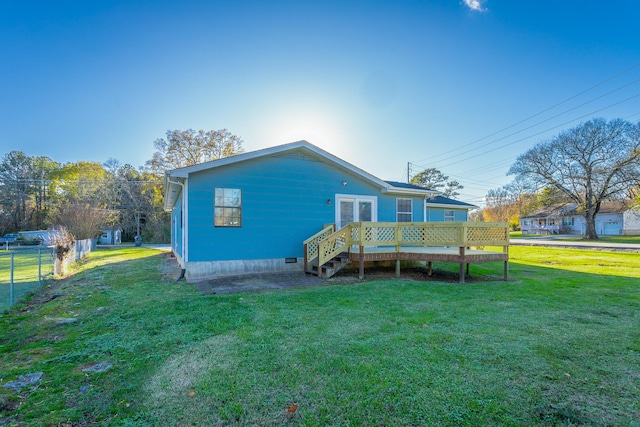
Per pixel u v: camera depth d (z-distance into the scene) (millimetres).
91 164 39688
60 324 4500
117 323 4520
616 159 27703
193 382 2742
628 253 15797
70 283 8359
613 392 2545
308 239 9180
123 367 3086
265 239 9312
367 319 4547
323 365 3025
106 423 2182
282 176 9594
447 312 4922
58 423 2184
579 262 12133
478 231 8195
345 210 10742
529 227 49000
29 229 37969
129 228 39000
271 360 3162
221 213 8750
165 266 11961
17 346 3680
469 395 2479
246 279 8164
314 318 4605
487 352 3328
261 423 2164
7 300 6309
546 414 2242
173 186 10914
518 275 8977
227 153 32219
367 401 2398
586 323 4363
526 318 4590
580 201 30828
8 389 2656
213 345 3598
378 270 10164
